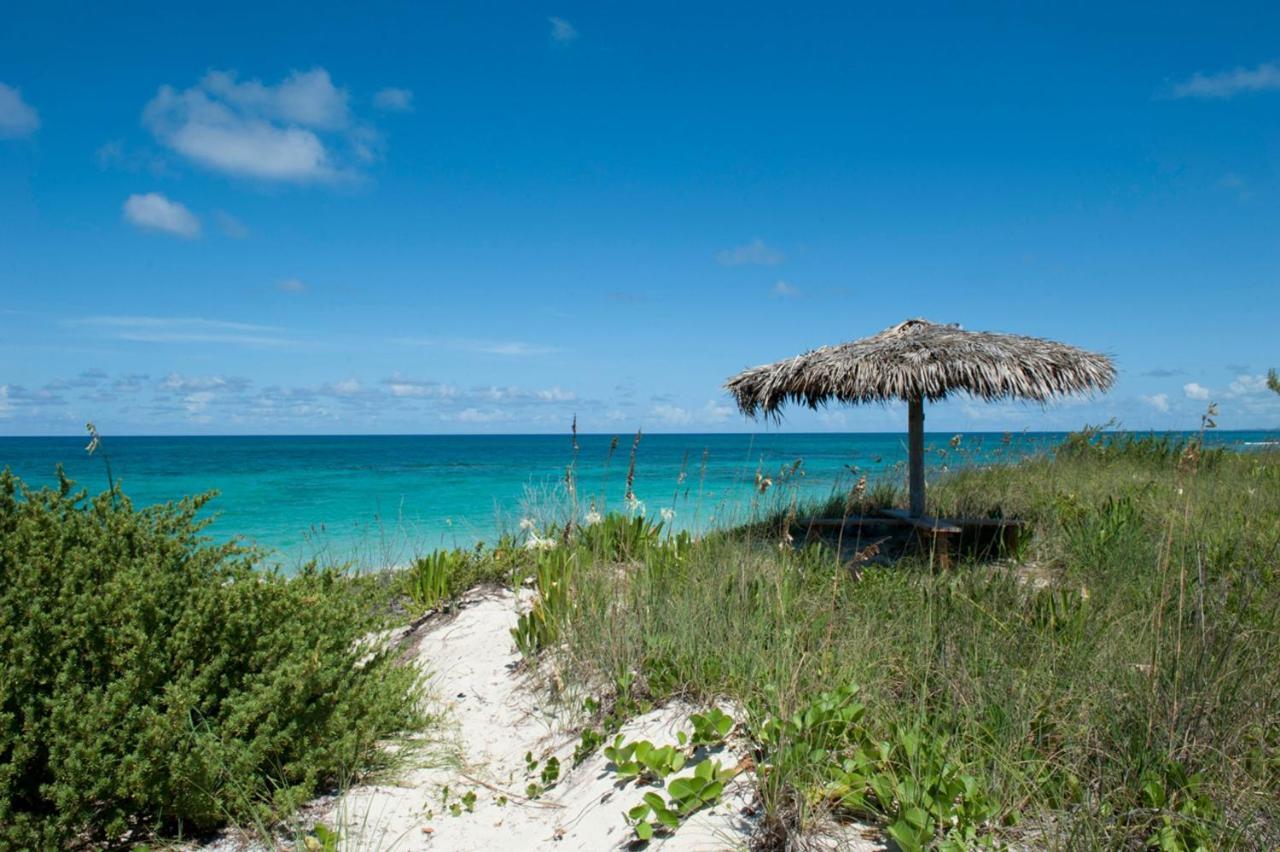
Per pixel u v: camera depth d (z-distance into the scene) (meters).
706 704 3.98
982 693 3.43
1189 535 5.91
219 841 3.21
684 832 2.93
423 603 6.55
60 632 3.21
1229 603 4.10
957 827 2.61
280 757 3.54
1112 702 3.21
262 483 29.58
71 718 2.98
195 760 3.08
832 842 2.69
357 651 4.27
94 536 3.65
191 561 3.92
